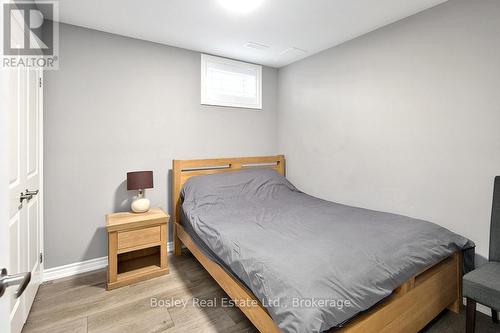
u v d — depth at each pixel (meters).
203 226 2.10
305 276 1.21
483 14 1.81
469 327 1.54
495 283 1.44
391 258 1.43
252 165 3.52
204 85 3.11
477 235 1.89
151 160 2.82
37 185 2.05
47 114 2.27
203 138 3.16
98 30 2.49
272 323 1.27
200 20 2.31
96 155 2.51
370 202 2.60
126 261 2.61
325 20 2.31
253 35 2.63
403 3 2.04
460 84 1.94
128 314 1.83
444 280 1.73
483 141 1.84
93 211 2.50
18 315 1.55
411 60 2.23
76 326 1.71
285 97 3.64
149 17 2.26
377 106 2.50
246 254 1.51
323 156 3.10
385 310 1.31
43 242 2.26
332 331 1.14
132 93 2.68
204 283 2.26
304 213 2.28
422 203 2.19
